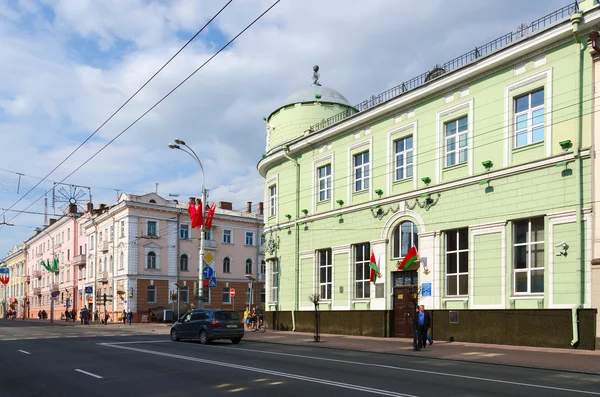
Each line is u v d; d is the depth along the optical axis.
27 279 94.31
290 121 35.03
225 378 12.84
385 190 27.17
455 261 23.38
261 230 67.69
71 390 11.64
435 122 24.58
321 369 14.34
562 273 19.11
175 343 24.28
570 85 19.38
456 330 22.66
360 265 28.70
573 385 11.50
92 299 65.31
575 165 19.03
